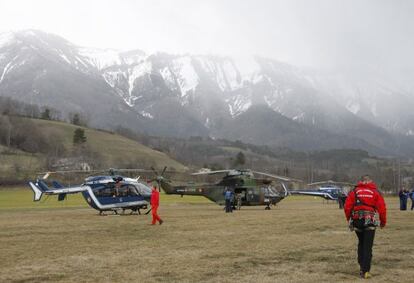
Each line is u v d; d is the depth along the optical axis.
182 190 35.59
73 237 17.30
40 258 12.91
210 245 15.17
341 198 39.88
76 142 143.12
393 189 118.06
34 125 145.88
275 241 16.03
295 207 41.22
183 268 11.53
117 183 29.08
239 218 25.62
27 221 24.19
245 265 11.88
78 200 56.78
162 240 16.42
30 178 92.12
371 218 10.55
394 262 12.34
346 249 14.28
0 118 135.62
